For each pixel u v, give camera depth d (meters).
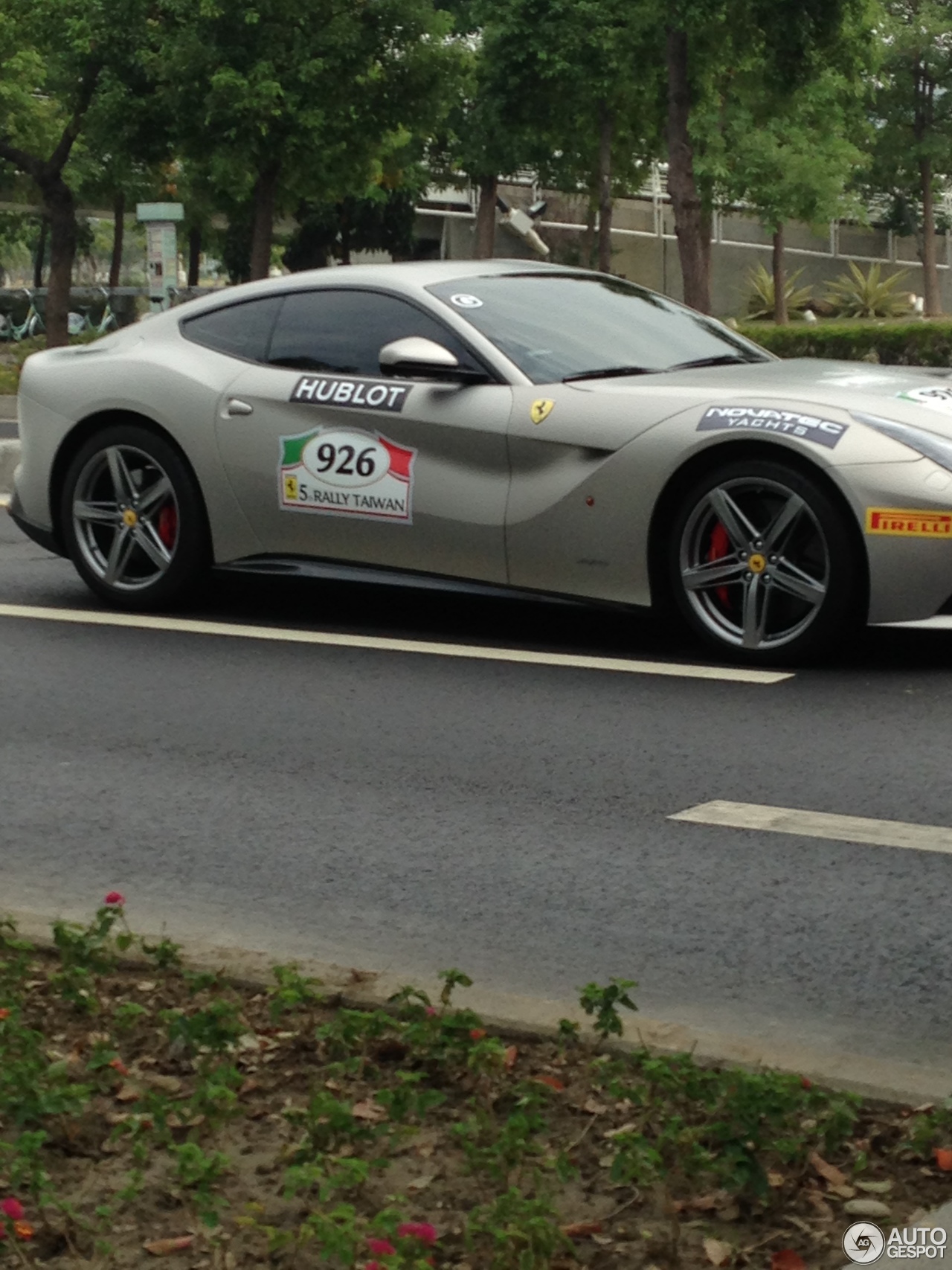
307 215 48.56
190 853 4.55
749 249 59.91
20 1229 2.42
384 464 6.98
